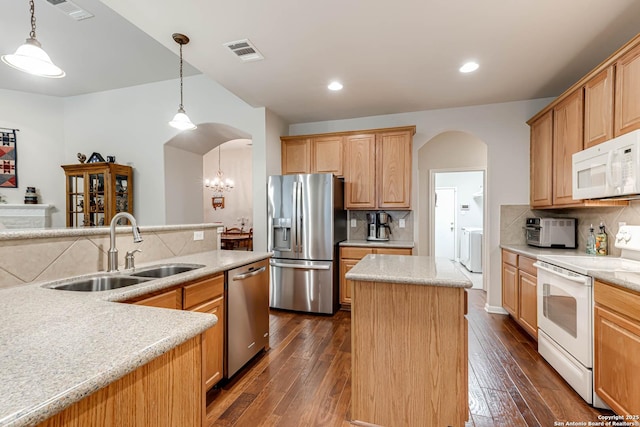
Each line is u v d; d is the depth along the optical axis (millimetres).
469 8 1873
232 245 6953
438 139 4844
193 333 874
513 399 1867
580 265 1984
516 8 1868
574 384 1936
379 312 1637
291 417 1715
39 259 1445
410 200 3633
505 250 3340
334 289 3551
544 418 1693
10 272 1339
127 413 736
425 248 4863
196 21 2004
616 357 1597
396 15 1944
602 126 2105
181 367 896
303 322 3246
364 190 3795
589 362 1806
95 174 4016
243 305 2209
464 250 6543
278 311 3637
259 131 3725
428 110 3760
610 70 2014
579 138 2389
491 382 2059
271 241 3670
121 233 1874
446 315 1545
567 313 2029
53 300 1144
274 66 2637
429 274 1637
